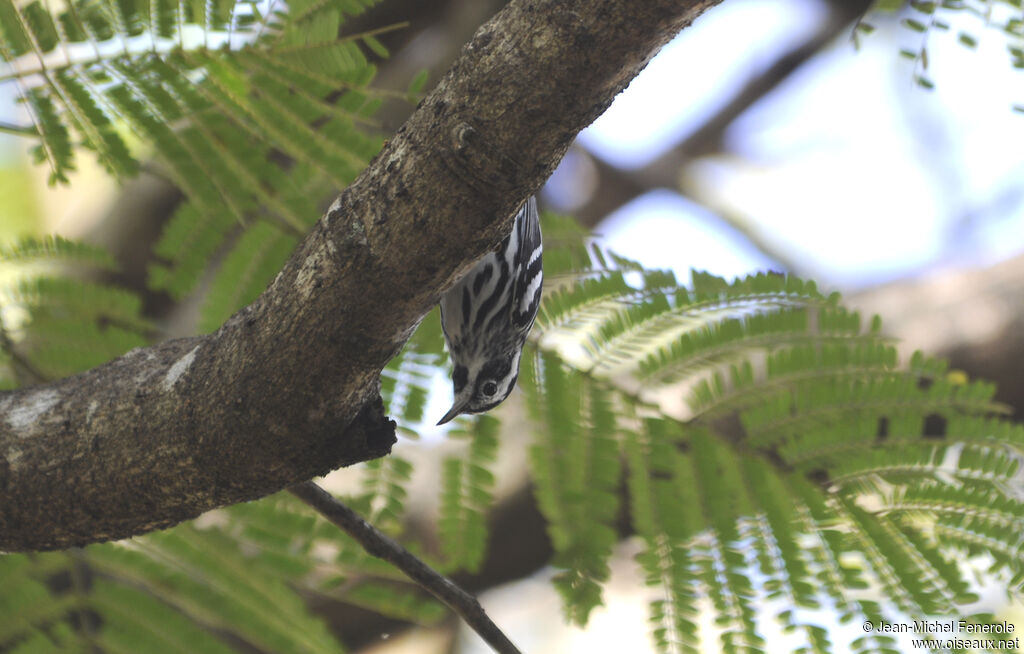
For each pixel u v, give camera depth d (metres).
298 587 9.02
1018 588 7.48
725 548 7.81
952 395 7.80
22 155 17.05
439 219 4.97
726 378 8.22
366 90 6.99
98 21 6.59
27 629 7.41
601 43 4.49
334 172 7.32
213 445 5.69
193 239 8.19
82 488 6.01
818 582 7.60
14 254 7.80
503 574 14.68
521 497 13.90
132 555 7.73
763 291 8.11
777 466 8.01
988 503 7.53
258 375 5.47
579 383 8.41
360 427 5.69
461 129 4.77
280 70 6.86
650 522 8.01
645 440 8.23
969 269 15.45
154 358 6.10
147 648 7.55
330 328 5.29
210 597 7.84
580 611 7.92
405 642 16.95
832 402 7.94
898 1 6.86
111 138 6.79
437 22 14.74
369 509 8.12
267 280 8.22
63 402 6.09
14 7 6.40
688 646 7.63
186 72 6.80
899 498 7.75
